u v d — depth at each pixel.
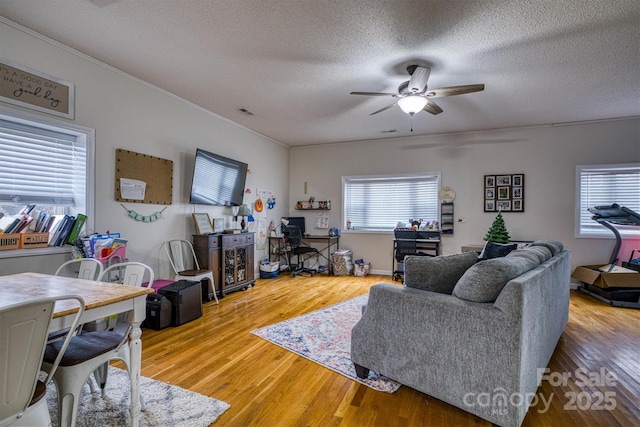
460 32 2.45
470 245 5.14
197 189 4.07
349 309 3.70
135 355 1.60
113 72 3.15
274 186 6.08
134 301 1.59
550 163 4.90
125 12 2.28
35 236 2.53
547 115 4.44
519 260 1.92
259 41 2.63
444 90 2.92
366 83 3.43
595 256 4.69
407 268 2.03
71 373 1.46
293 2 2.14
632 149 4.50
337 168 6.26
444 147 5.52
